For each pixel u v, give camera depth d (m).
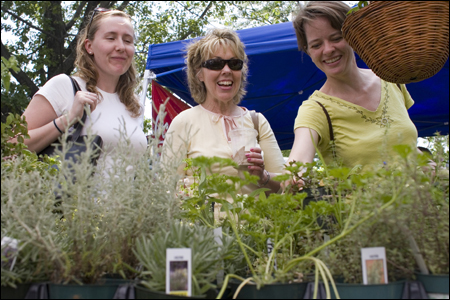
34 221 0.73
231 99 1.86
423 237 0.74
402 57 1.01
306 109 1.59
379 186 0.79
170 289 0.67
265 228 0.99
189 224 1.01
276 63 4.27
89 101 1.49
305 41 1.61
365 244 0.74
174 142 1.69
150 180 0.85
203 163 0.80
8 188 0.76
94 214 0.81
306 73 4.58
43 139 1.51
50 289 0.71
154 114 4.38
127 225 0.80
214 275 0.74
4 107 9.65
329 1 1.45
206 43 1.78
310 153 1.47
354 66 1.57
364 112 1.54
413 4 0.96
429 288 0.72
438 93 4.71
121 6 11.99
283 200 0.84
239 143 1.19
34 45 11.42
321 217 0.92
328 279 0.74
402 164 0.74
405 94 1.68
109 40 1.80
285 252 0.86
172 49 3.80
